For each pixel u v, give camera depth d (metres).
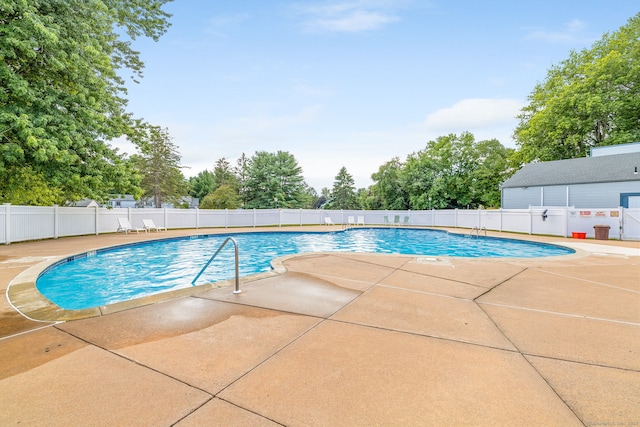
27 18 9.88
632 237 12.84
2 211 10.51
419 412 1.88
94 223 14.91
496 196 29.45
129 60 18.88
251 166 38.12
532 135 26.95
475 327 3.32
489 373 2.36
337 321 3.46
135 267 9.05
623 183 16.80
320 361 2.53
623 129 22.89
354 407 1.93
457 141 30.94
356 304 4.10
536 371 2.39
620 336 3.08
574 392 2.10
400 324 3.39
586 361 2.56
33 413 1.86
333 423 1.78
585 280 5.53
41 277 6.34
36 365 2.45
